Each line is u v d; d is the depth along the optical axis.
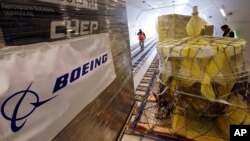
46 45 1.17
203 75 2.08
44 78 1.11
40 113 1.09
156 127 2.64
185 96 2.38
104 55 2.08
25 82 0.97
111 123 2.37
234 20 6.66
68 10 1.44
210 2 7.36
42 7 1.17
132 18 11.95
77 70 1.48
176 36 4.37
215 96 2.11
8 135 0.89
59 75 1.25
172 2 11.18
